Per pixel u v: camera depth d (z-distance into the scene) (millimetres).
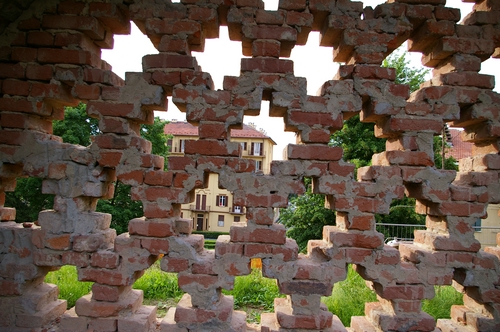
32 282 2555
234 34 2695
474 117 2539
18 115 2465
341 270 2455
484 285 2488
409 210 13273
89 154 2467
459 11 2543
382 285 2465
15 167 2623
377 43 2521
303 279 2447
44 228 2430
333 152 2477
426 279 2475
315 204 14984
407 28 2521
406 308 2461
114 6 2494
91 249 2418
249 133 30578
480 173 2521
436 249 2496
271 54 2500
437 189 2492
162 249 2426
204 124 2465
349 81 2506
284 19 2510
